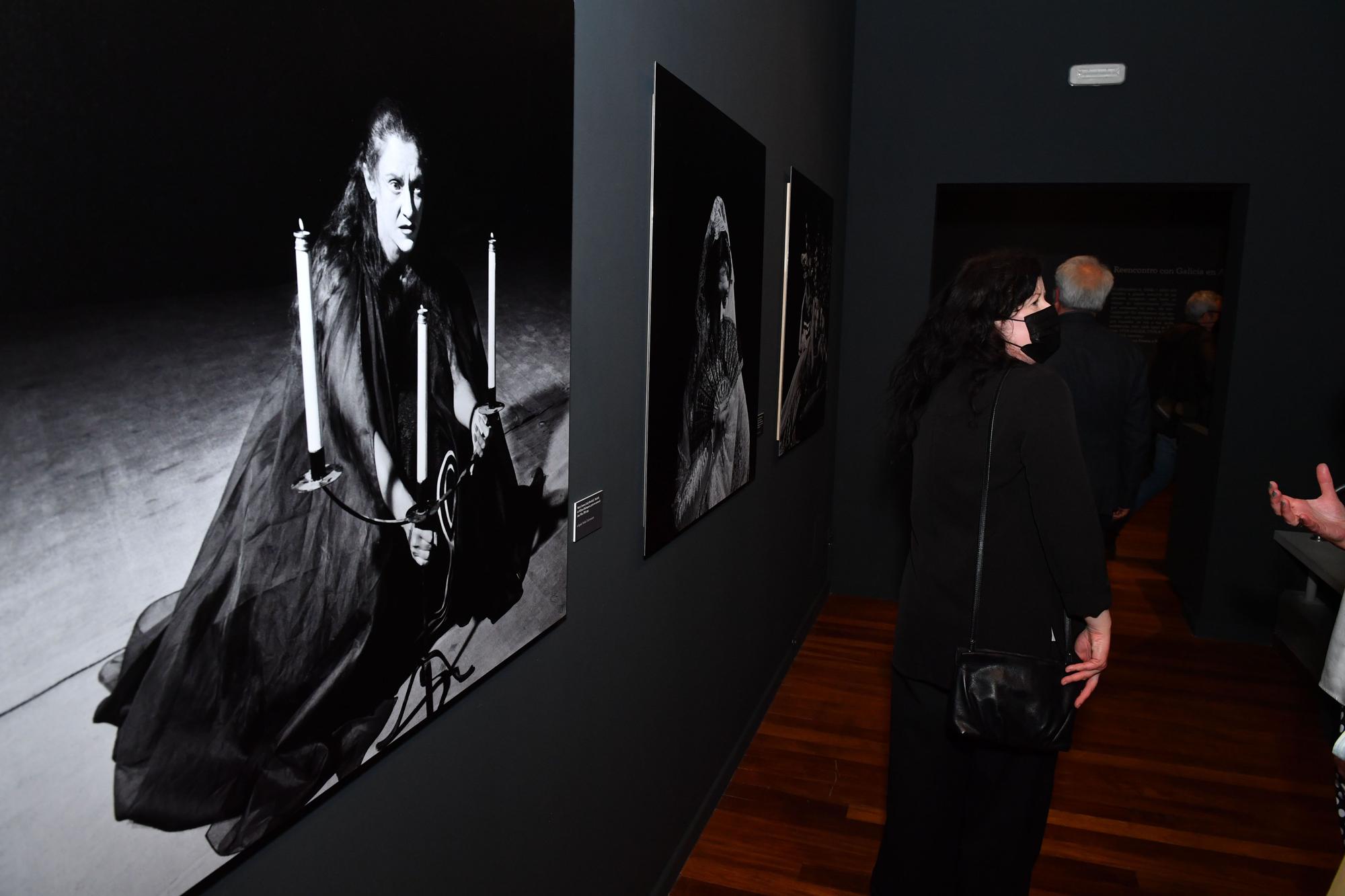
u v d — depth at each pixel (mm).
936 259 7160
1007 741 1774
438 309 1097
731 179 2328
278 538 855
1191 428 4766
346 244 916
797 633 4020
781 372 3182
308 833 967
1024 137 4340
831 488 4719
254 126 785
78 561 663
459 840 1299
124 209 673
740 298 2506
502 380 1270
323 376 897
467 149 1131
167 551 736
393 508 1033
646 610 2029
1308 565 2824
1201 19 4070
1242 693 3713
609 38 1573
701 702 2555
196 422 752
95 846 698
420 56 1019
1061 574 1764
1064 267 3596
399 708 1084
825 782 2961
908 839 2021
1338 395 4059
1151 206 6777
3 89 583
